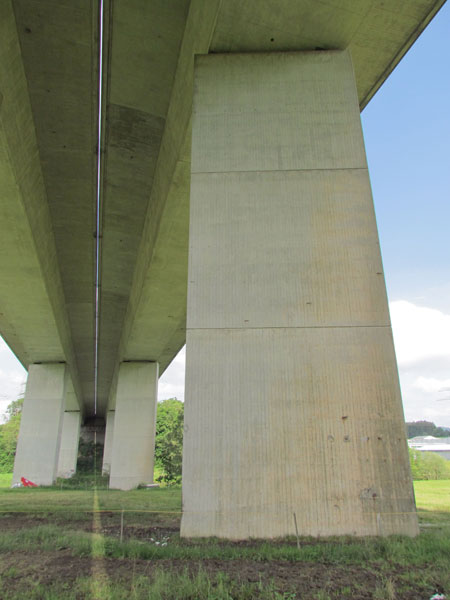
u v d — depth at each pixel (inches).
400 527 233.3
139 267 704.4
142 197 576.4
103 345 1250.0
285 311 272.4
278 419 252.4
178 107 395.2
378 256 282.7
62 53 383.9
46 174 524.1
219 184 300.7
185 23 366.6
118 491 860.0
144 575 174.2
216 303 274.5
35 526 318.0
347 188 298.5
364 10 307.1
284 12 306.3
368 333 267.4
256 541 228.7
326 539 228.1
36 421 1121.4
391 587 148.6
